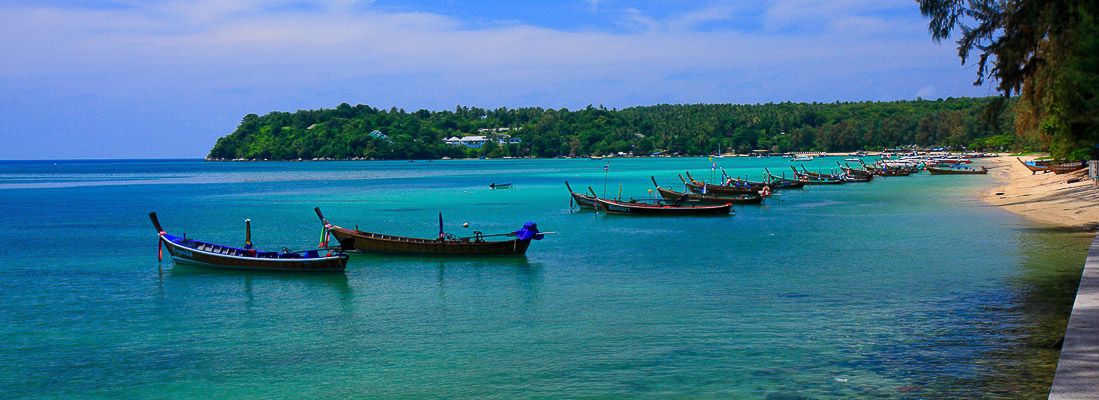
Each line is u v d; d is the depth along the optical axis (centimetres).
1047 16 3991
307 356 2378
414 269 3953
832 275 3528
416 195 11006
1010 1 4250
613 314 2839
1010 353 2122
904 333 2402
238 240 5684
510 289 3388
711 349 2319
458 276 3741
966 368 2009
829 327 2531
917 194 9106
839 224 5847
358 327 2739
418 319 2842
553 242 4991
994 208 6800
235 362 2331
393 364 2267
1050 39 4125
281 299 3259
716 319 2702
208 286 3581
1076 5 3825
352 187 13662
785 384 1966
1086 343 1812
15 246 5219
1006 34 4375
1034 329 2372
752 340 2403
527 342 2475
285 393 2041
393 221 7038
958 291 3030
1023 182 10188
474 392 2000
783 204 7925
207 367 2286
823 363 2128
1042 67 4428
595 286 3412
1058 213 5897
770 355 2230
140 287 3588
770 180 10750
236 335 2661
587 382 2047
